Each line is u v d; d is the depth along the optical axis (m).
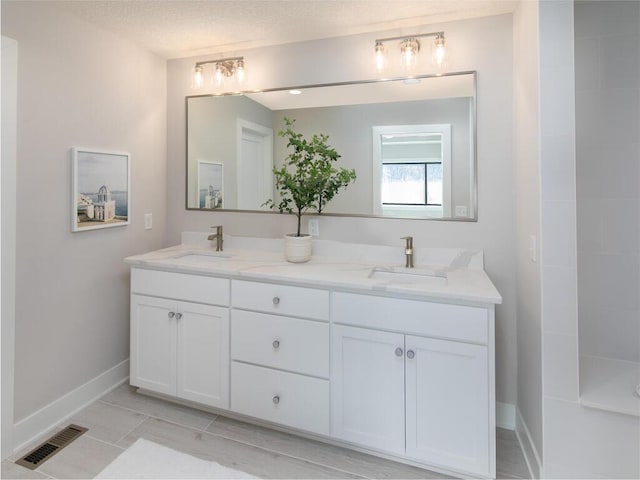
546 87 1.49
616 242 1.80
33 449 1.81
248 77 2.49
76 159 2.06
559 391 1.49
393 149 2.19
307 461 1.75
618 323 1.82
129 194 2.42
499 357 2.05
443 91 2.10
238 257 2.34
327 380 1.80
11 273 1.76
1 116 1.70
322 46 2.31
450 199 2.11
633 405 1.43
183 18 2.08
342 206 2.30
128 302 2.47
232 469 1.69
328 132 2.30
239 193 2.55
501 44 2.00
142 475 1.65
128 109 2.40
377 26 2.15
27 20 1.80
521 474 1.69
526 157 1.73
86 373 2.19
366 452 1.80
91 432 1.94
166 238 2.74
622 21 1.75
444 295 1.57
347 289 1.74
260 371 1.93
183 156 2.69
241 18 2.07
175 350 2.12
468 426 1.59
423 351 1.64
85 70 2.11
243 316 1.95
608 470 1.46
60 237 2.01
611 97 1.78
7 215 1.74
